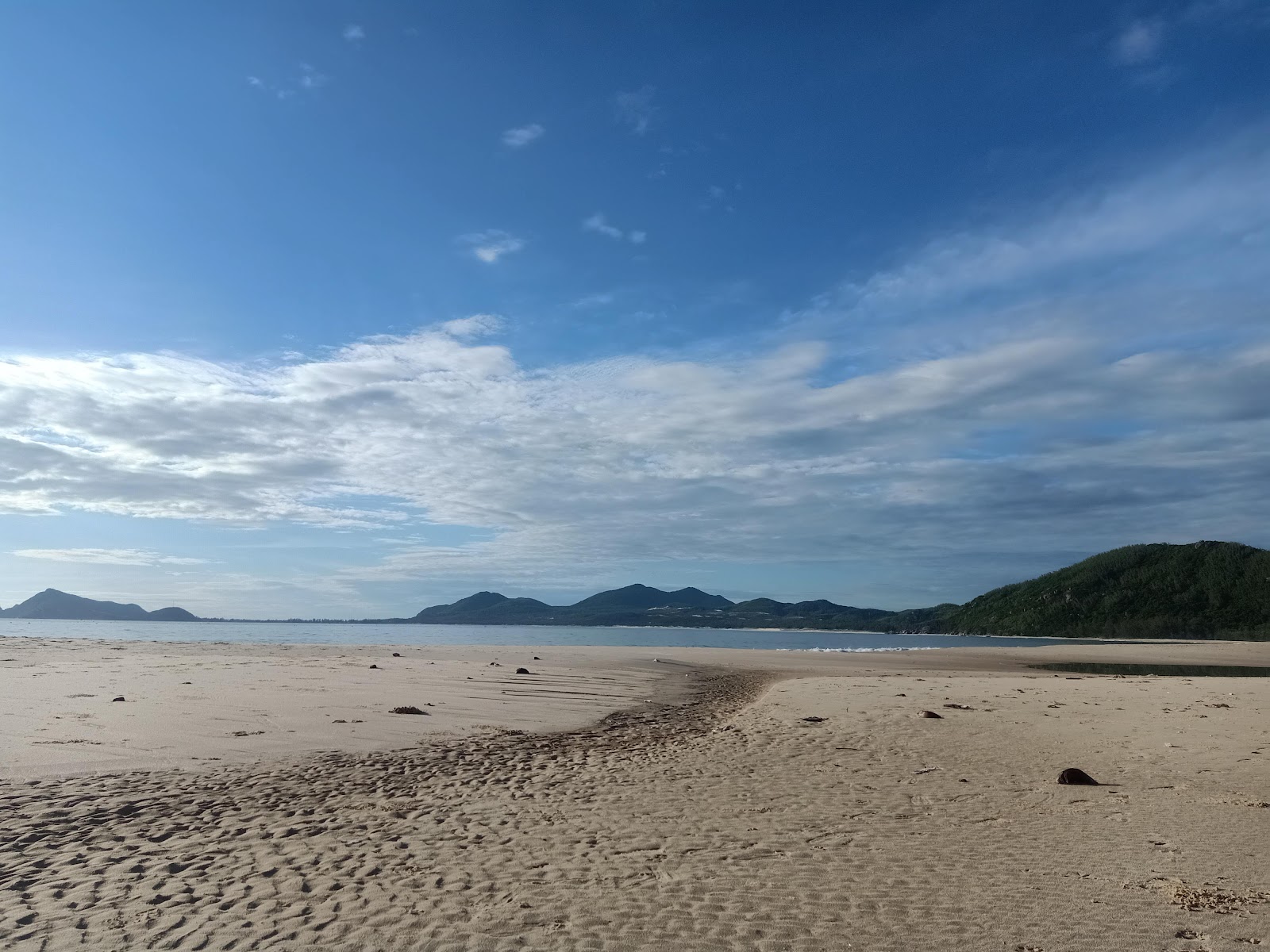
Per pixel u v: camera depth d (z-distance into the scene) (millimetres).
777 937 5582
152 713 16266
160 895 6340
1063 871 7074
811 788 10734
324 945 5383
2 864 7055
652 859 7461
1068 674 36656
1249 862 7270
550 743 14586
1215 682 27812
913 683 27141
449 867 7164
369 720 16484
